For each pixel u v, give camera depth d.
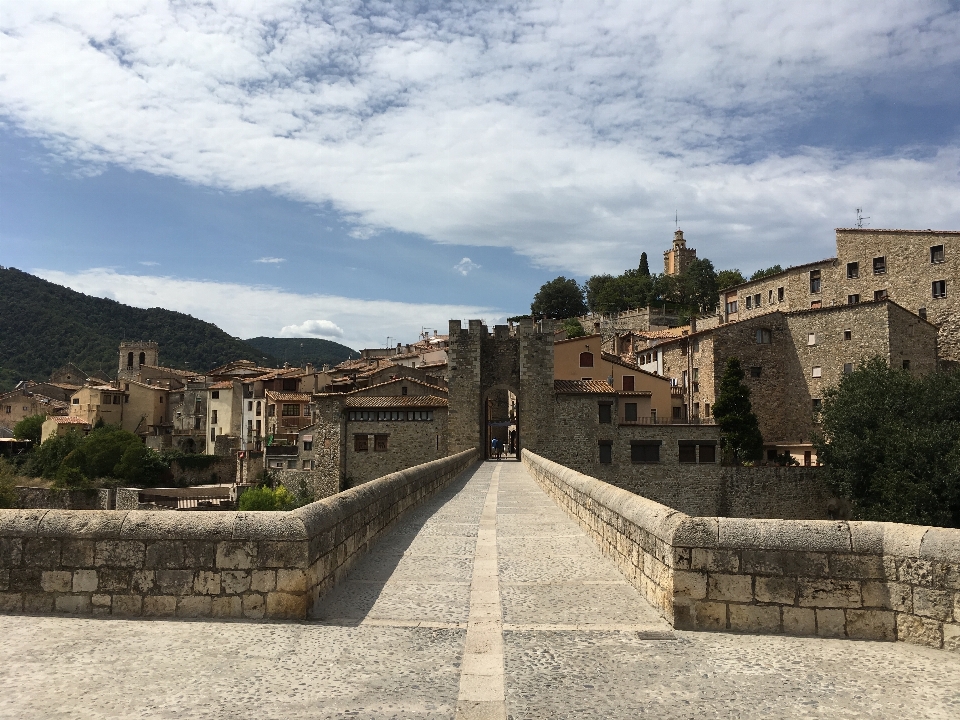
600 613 8.35
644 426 55.91
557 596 9.17
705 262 144.38
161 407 94.50
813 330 60.66
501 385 59.44
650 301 138.38
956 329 57.75
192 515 8.16
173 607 7.90
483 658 6.69
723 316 82.75
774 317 62.41
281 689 5.83
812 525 7.68
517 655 6.80
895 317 56.41
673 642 7.21
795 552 7.55
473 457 50.66
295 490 61.28
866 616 7.34
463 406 58.50
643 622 7.95
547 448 57.12
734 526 7.78
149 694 5.70
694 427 54.81
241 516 8.14
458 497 23.34
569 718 5.34
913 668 6.46
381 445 58.66
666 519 8.23
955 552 6.92
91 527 8.03
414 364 88.88
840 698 5.80
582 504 15.05
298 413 73.94
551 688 5.95
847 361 58.34
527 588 9.62
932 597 7.04
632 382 63.47
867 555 7.43
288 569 7.96
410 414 58.75
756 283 76.88
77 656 6.57
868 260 64.44
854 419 46.72
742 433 55.41
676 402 65.38
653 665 6.54
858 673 6.34
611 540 11.46
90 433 75.75
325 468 59.34
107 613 7.90
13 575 8.02
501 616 8.20
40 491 61.22
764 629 7.51
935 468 39.62
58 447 71.81
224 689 5.82
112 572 7.96
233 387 83.56
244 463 66.00
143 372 107.44
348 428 59.09
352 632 7.48
